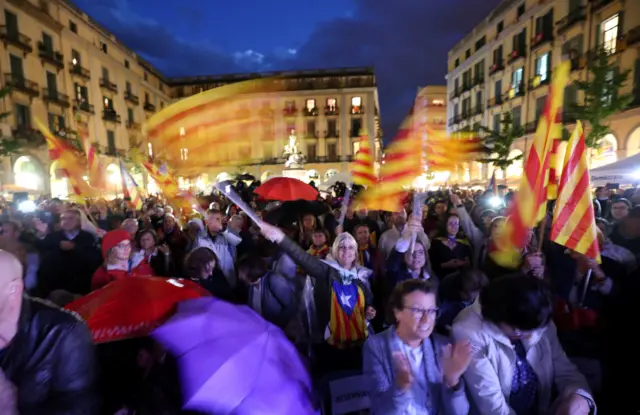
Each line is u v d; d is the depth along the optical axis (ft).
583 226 9.10
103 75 108.17
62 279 11.86
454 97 120.67
